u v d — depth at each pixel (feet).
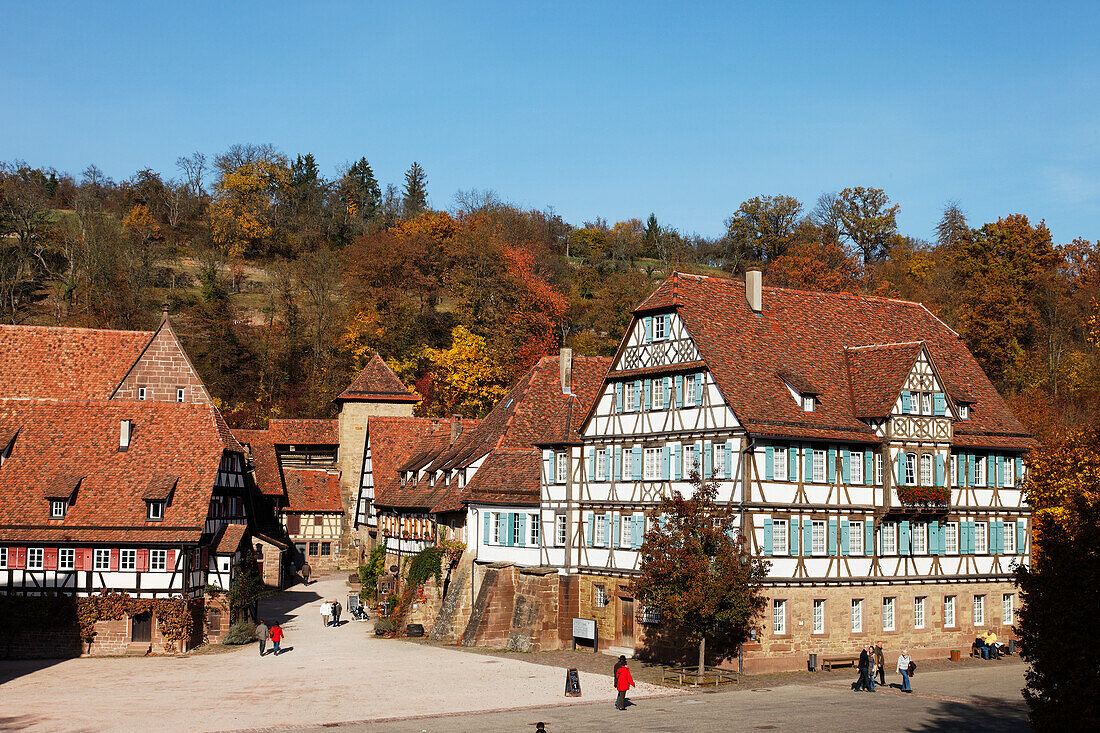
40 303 329.93
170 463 160.97
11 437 162.71
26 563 149.89
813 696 111.96
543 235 435.53
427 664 135.95
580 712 104.06
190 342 314.96
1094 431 140.26
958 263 303.89
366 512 228.02
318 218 457.68
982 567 146.41
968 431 147.43
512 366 297.94
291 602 203.00
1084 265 288.71
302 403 312.29
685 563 116.16
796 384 134.10
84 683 122.62
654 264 437.58
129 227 394.52
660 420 138.82
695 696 112.57
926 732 91.97
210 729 95.91
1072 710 71.72
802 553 129.18
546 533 154.20
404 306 335.06
